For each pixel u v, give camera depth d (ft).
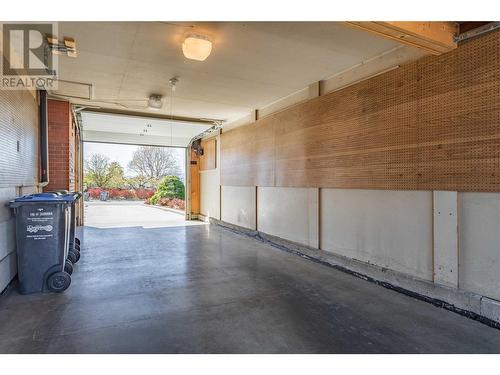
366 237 12.67
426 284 10.18
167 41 10.87
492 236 8.52
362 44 11.13
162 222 30.04
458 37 9.07
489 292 8.57
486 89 8.52
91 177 75.66
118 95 17.81
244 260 15.28
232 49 11.55
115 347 6.97
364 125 12.59
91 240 20.06
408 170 10.79
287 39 10.74
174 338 7.40
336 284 11.69
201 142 32.09
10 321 8.16
